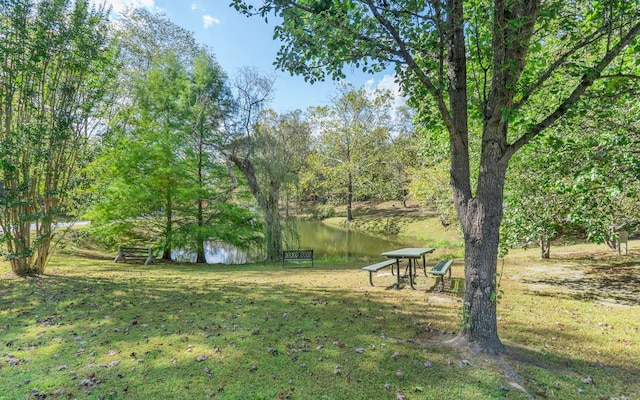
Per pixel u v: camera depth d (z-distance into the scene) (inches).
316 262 584.7
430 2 148.7
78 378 129.1
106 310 217.6
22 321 194.5
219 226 567.5
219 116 631.2
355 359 144.8
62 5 304.7
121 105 544.4
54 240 496.7
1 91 289.1
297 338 168.7
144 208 538.0
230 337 170.2
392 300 244.1
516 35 135.6
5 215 303.7
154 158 536.7
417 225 1042.1
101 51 342.6
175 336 171.8
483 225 148.4
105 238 548.7
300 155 909.2
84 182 359.9
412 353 149.1
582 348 157.6
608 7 153.4
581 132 230.7
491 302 149.6
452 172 158.4
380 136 1194.6
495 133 145.3
